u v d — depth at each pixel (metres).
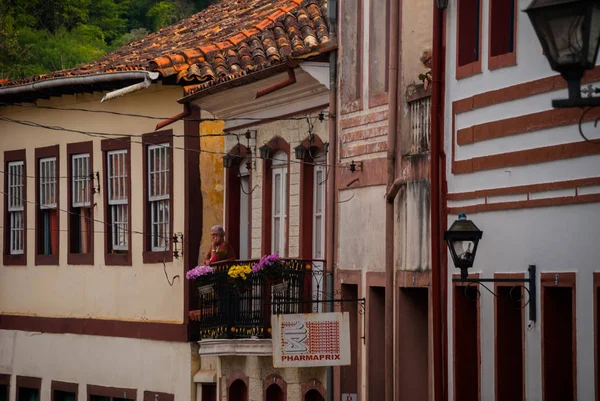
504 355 23.64
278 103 35.00
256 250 36.34
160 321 39.66
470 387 25.27
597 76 20.48
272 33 36.94
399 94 28.72
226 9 44.88
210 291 35.84
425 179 27.48
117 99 41.66
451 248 22.78
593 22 14.97
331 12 32.03
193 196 38.47
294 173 34.44
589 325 20.75
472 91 24.80
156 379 39.72
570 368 22.16
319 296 32.62
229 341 34.47
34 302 46.03
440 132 25.95
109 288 42.16
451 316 25.55
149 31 76.00
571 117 21.64
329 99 32.34
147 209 40.38
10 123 47.22
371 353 30.45
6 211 47.41
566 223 21.66
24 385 46.31
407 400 28.53
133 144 41.00
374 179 30.30
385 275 29.39
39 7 72.44
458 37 25.36
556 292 22.20
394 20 28.86
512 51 23.97
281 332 29.17
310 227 33.94
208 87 35.81
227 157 37.88
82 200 43.56
